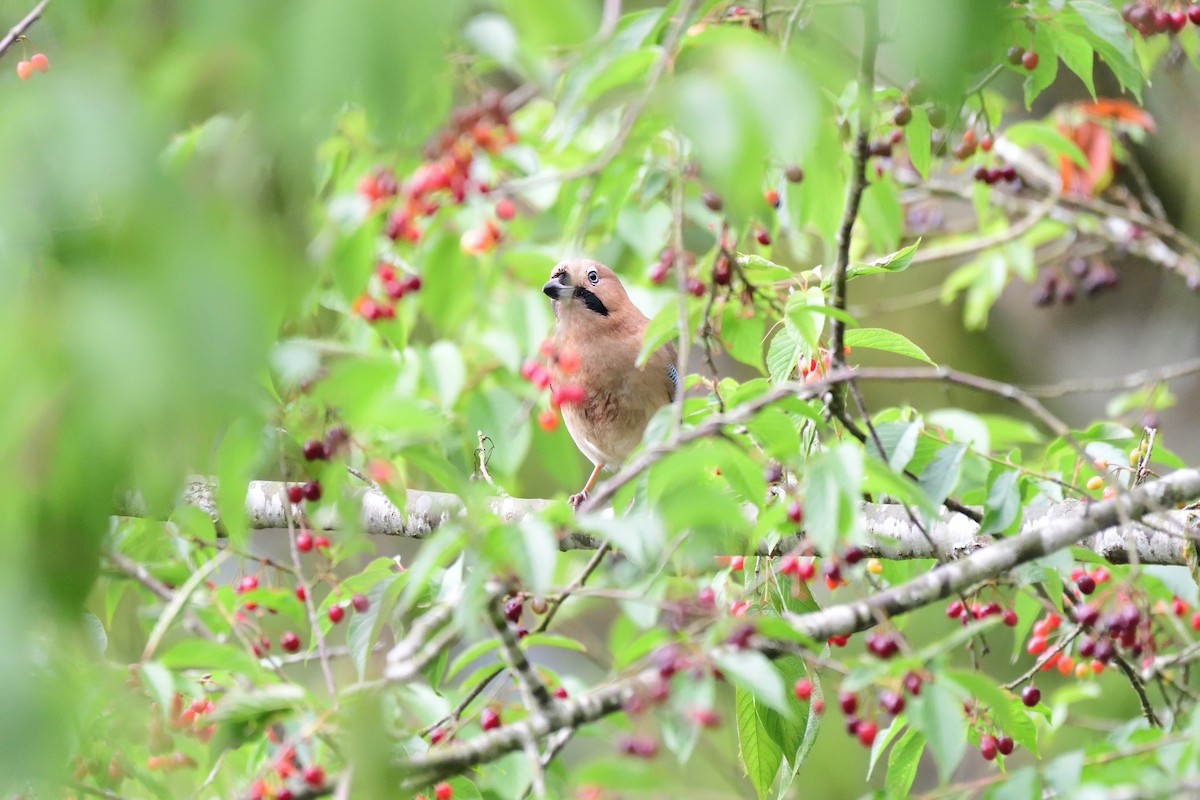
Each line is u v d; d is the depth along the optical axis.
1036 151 14.85
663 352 12.38
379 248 9.91
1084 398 16.78
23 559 3.12
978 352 17.33
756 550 8.05
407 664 6.28
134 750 8.07
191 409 2.90
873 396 17.34
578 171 8.08
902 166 12.94
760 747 7.82
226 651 6.67
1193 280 13.01
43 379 2.86
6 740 3.09
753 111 3.69
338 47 2.85
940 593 6.88
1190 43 10.52
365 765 6.06
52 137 2.91
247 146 3.05
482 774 8.23
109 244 2.93
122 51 2.98
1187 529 7.75
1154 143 15.47
